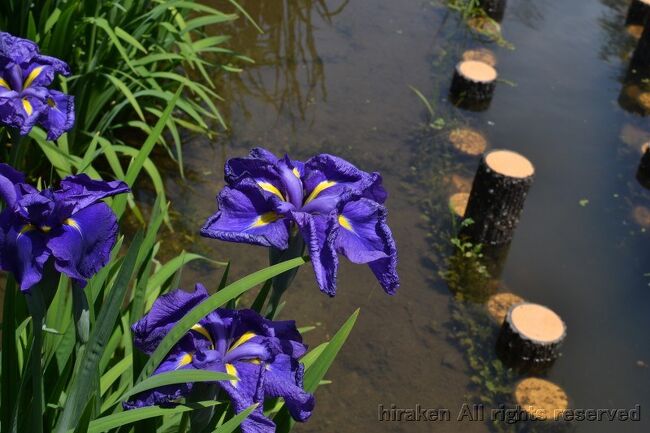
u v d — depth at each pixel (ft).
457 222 18.54
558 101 23.82
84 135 17.16
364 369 14.79
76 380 6.57
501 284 17.30
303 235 6.36
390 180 19.51
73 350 7.51
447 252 17.75
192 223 17.02
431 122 21.85
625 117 23.61
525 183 17.43
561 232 19.01
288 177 6.77
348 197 6.64
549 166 21.06
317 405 13.94
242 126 20.38
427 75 23.91
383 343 15.39
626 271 18.16
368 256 6.40
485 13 27.50
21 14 15.21
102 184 6.06
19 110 9.77
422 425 13.94
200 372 5.97
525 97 23.76
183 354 6.45
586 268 18.08
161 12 17.67
